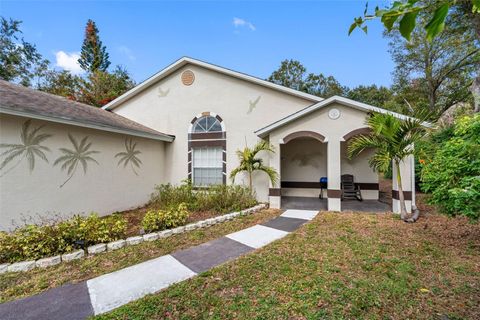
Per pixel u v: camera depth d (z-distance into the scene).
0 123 5.42
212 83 10.44
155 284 3.57
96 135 7.61
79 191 7.06
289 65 30.14
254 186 9.64
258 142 9.77
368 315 2.76
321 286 3.34
